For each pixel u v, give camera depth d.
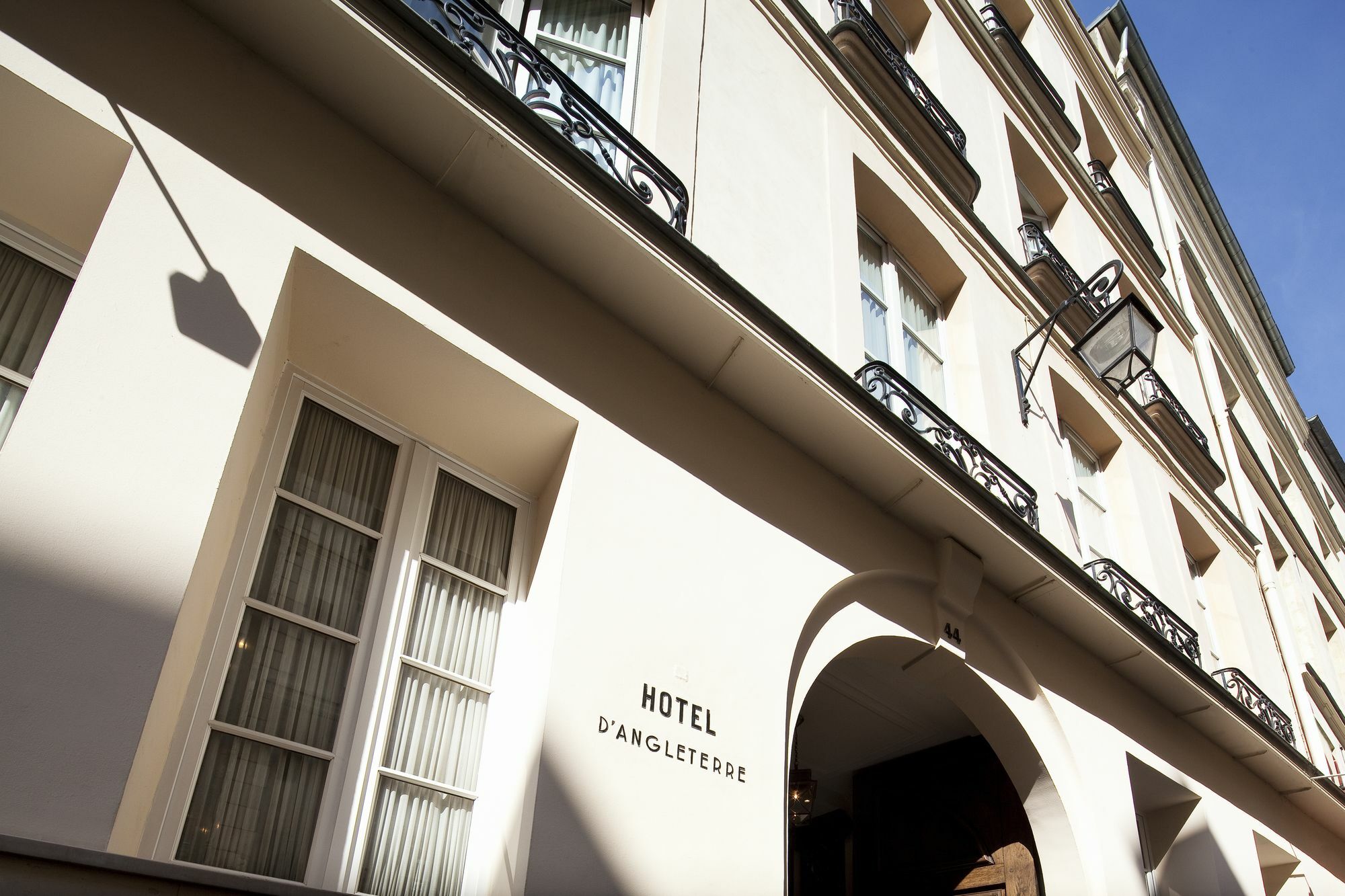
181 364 3.28
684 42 6.73
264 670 3.60
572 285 5.02
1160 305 14.59
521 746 3.89
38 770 2.54
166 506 3.06
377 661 3.93
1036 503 8.29
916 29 11.13
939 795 7.76
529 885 3.45
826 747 8.24
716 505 5.11
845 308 6.99
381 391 4.34
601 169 4.66
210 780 3.33
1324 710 14.05
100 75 3.54
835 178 7.67
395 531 4.22
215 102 3.87
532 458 4.70
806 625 5.40
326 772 3.64
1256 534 14.05
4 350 3.42
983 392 8.52
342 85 4.22
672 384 5.29
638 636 4.33
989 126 11.35
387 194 4.36
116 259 3.28
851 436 5.78
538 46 6.23
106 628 2.80
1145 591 9.00
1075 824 6.64
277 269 3.74
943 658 6.32
